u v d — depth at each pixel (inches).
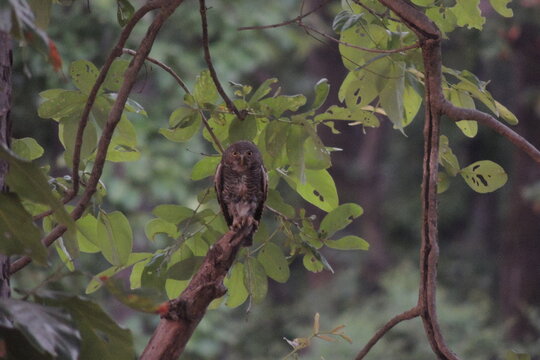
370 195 1833.2
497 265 1672.0
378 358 1295.5
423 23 315.6
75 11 960.3
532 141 1395.2
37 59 890.7
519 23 1167.6
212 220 361.4
